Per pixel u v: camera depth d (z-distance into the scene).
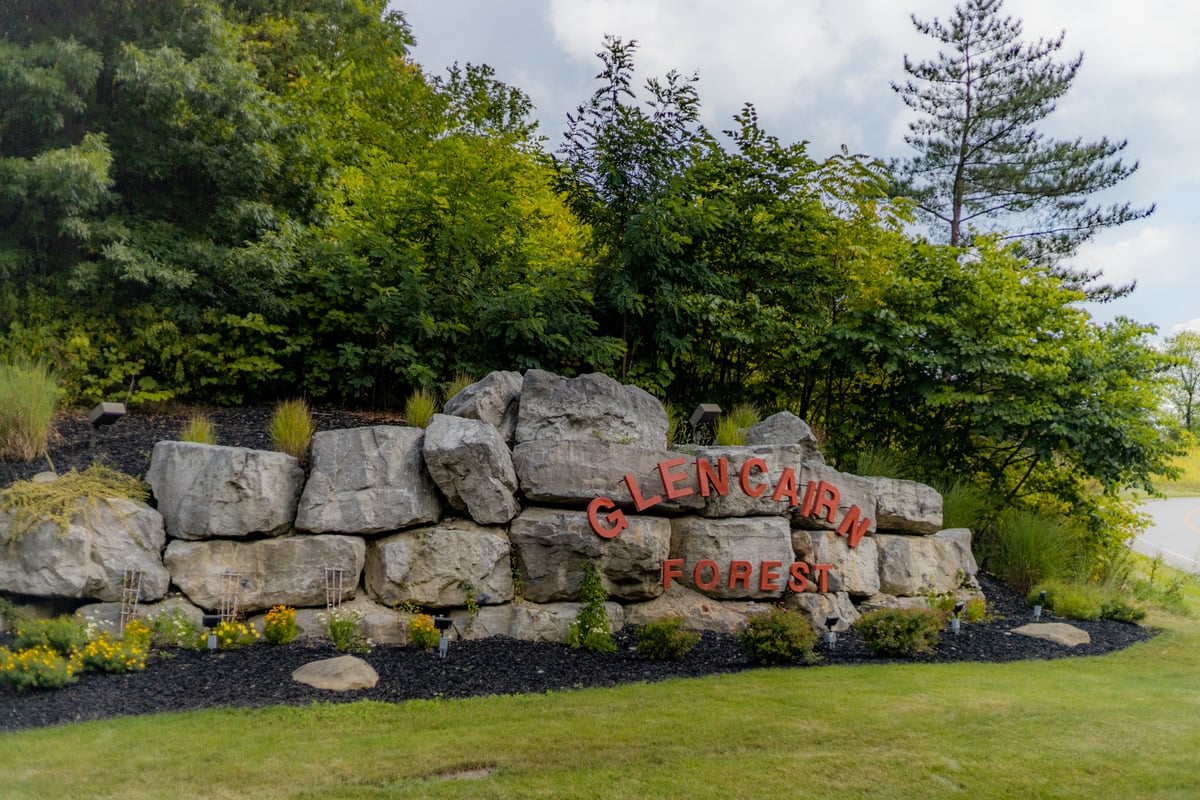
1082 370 14.08
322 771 5.60
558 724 6.58
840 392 15.48
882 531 12.16
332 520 9.16
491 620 9.21
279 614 8.41
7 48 10.72
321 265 12.80
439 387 12.27
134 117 12.06
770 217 14.39
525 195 16.27
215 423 11.15
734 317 13.85
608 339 12.88
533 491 9.76
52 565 8.03
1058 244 24.84
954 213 25.75
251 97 12.36
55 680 6.92
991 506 14.69
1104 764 6.08
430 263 12.97
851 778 5.73
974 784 5.70
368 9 22.39
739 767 5.85
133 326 11.67
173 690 7.09
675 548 10.43
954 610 10.91
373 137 18.19
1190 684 8.87
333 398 12.88
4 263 10.78
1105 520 15.18
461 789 5.40
